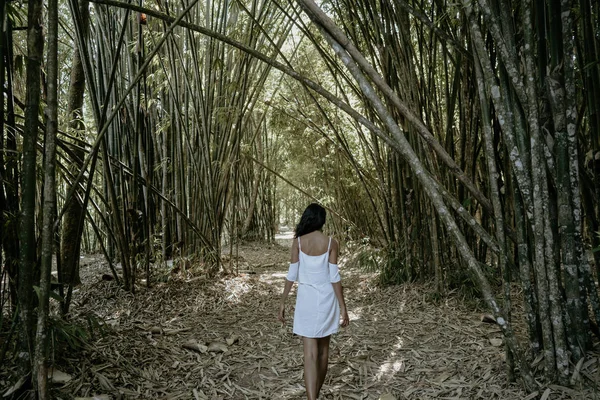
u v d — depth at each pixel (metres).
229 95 4.96
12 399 1.76
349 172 7.05
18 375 1.80
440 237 3.86
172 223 5.05
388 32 3.72
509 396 1.99
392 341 2.93
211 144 5.11
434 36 3.77
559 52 1.97
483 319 3.13
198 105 4.79
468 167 3.77
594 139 2.25
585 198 2.32
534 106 1.89
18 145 2.51
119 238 3.93
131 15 4.29
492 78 1.91
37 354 1.64
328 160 7.46
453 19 3.11
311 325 2.10
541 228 1.94
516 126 2.01
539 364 2.12
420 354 2.66
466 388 2.14
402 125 3.91
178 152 4.74
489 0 1.98
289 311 3.86
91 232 8.67
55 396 1.94
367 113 4.60
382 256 5.21
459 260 4.11
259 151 9.50
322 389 2.27
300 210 14.12
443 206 1.82
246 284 4.70
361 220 7.45
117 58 2.76
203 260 4.96
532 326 2.15
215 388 2.31
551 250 1.96
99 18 4.09
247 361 2.68
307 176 9.27
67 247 4.24
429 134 1.93
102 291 4.01
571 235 2.02
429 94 3.74
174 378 2.40
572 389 1.93
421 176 1.80
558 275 2.14
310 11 1.71
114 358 2.49
